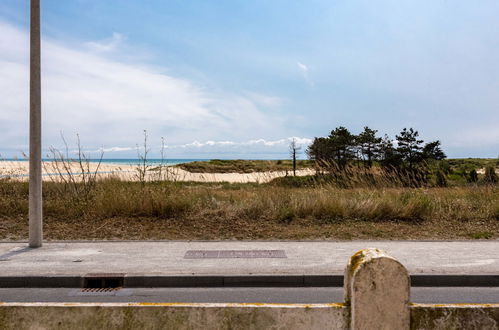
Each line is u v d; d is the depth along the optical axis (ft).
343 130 139.64
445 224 33.91
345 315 7.68
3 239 28.17
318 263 21.70
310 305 7.75
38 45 24.62
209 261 22.12
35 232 25.62
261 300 17.19
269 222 33.65
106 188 38.29
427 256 23.63
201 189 42.86
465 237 30.09
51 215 34.50
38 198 25.68
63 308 7.63
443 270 20.38
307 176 45.11
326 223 33.60
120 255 23.56
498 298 17.62
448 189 46.68
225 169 179.11
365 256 7.74
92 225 32.07
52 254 23.72
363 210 35.32
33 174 25.48
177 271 19.95
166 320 7.64
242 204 36.99
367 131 134.92
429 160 110.83
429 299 17.39
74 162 39.65
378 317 7.40
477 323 7.54
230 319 7.66
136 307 7.66
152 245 26.61
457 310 7.55
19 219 33.71
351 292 7.60
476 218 35.83
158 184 38.58
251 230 31.37
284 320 7.65
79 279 19.13
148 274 19.39
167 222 33.09
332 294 18.11
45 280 19.07
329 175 44.09
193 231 30.91
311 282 19.42
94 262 21.76
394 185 43.01
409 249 25.70
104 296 17.66
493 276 19.72
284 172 45.09
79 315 7.62
